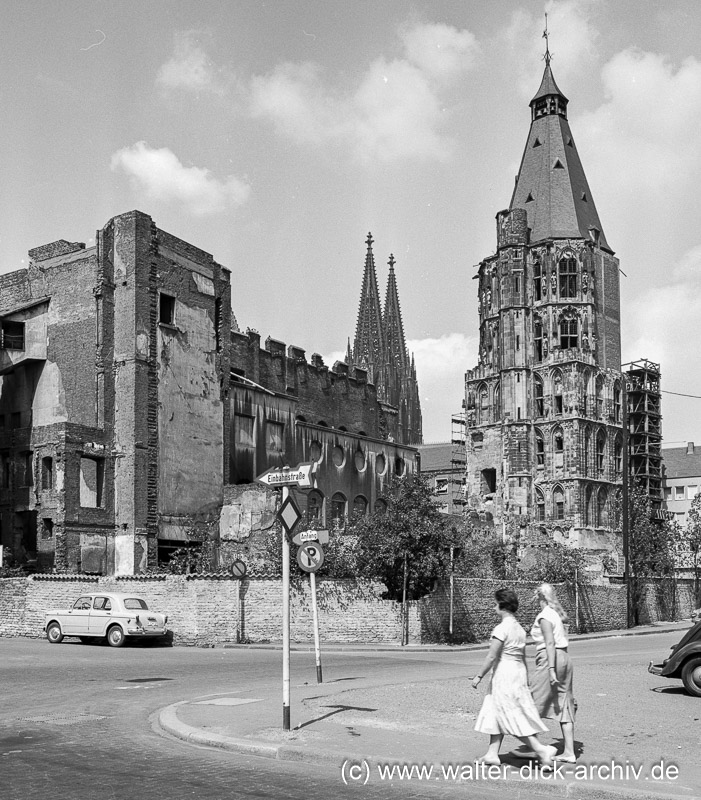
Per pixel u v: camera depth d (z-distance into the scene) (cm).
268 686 2223
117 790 1127
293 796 1116
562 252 10731
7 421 5981
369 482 7631
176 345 5975
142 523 5550
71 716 1750
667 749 1381
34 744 1441
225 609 3853
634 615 6066
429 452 14338
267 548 4838
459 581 4328
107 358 5688
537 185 11169
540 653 1331
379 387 17012
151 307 5800
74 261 5862
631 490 7094
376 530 4109
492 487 10925
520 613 4753
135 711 1828
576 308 10625
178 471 5878
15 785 1151
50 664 2808
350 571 4097
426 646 3950
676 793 1116
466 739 1436
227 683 2323
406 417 17225
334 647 3784
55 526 5297
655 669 2181
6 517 5816
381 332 17362
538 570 5578
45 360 5888
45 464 5731
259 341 8000
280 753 1359
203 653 3366
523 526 8344
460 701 1820
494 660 1242
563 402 10381
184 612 3844
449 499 11394
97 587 4009
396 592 4066
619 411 10894
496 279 11012
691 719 1680
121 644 3597
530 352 10688
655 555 6994
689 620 6838
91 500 5591
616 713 1739
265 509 6044
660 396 11725
